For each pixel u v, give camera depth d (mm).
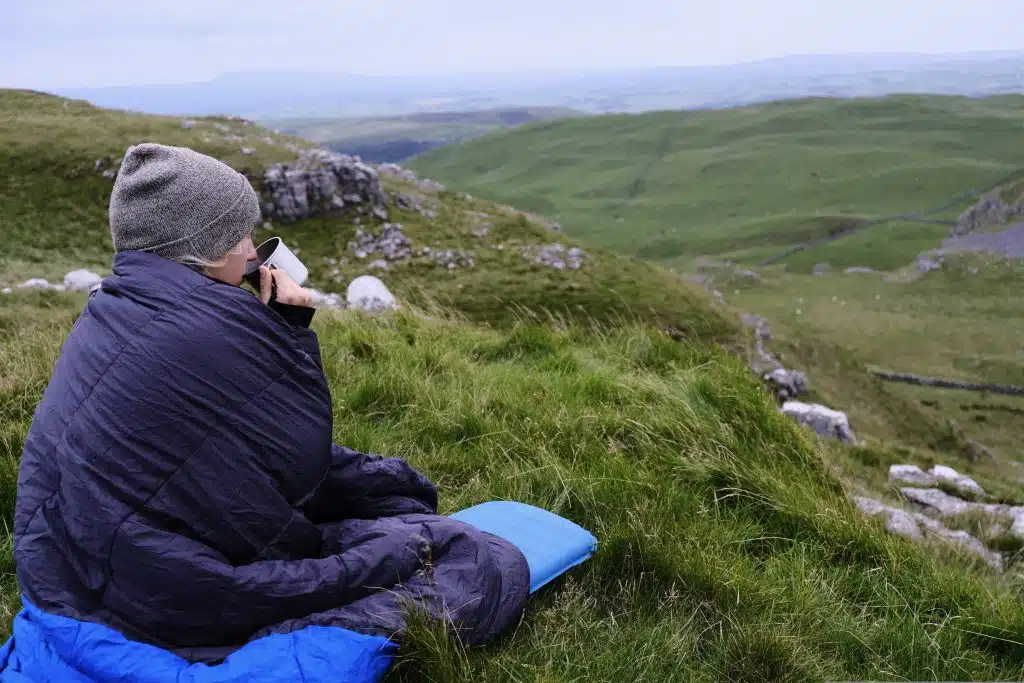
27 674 2465
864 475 11328
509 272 65125
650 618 3504
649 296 65438
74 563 2447
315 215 69500
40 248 55500
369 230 68250
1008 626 3990
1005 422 83938
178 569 2416
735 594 3760
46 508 2463
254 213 2752
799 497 5188
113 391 2422
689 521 4570
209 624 2516
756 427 6156
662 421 5832
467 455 5137
